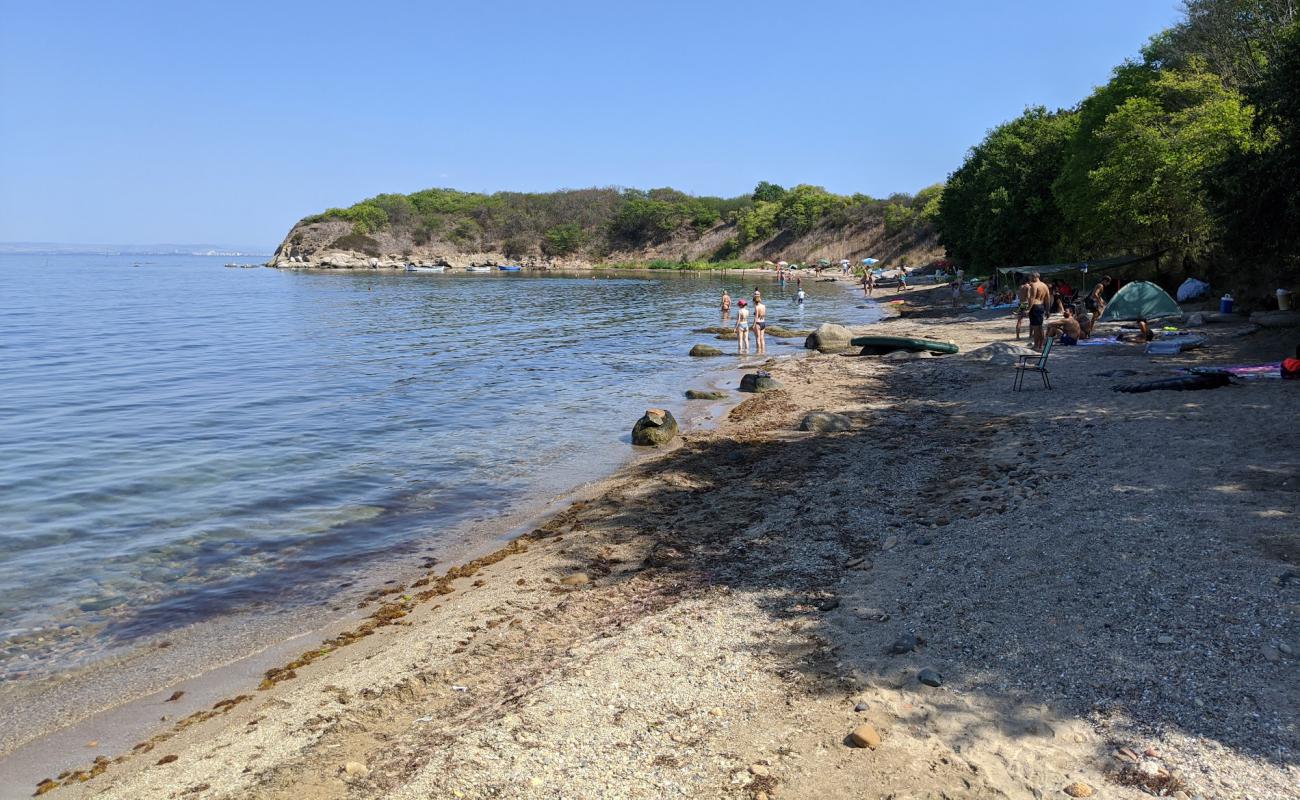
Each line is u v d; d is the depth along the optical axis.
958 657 6.26
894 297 59.28
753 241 128.88
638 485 12.91
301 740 6.07
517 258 144.75
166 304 61.41
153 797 5.44
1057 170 47.41
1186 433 12.20
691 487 12.56
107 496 13.08
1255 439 11.42
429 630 8.02
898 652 6.43
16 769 5.99
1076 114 50.28
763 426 16.73
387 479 13.98
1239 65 34.31
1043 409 15.56
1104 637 6.25
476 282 93.94
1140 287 28.41
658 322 44.00
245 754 5.92
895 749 5.21
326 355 31.00
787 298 62.12
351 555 10.50
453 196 157.12
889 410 17.39
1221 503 8.84
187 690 7.14
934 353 26.33
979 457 12.50
